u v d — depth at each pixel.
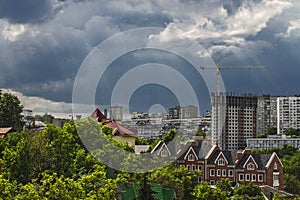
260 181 142.12
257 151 187.12
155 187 80.44
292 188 153.12
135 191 74.19
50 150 76.94
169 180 87.06
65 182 60.09
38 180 73.25
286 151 191.75
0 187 58.50
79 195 59.28
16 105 142.25
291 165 166.38
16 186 61.38
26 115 144.38
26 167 73.50
